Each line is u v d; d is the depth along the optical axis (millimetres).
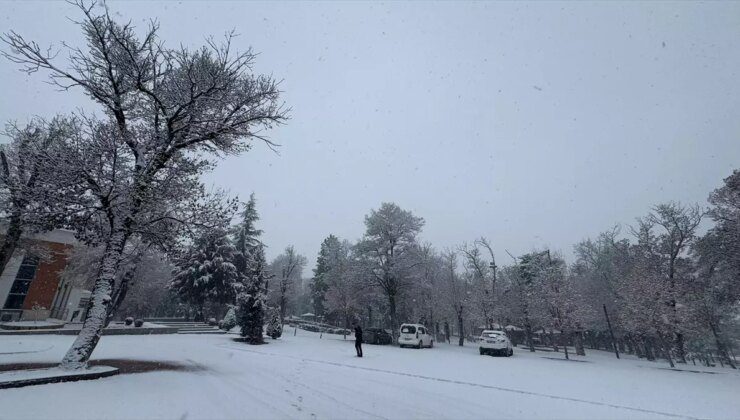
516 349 43531
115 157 10500
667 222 33969
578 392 11164
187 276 40594
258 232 49312
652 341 43031
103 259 10352
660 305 28203
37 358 11781
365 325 61625
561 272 33656
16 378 7438
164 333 27906
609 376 16297
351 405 7891
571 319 30125
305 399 8180
